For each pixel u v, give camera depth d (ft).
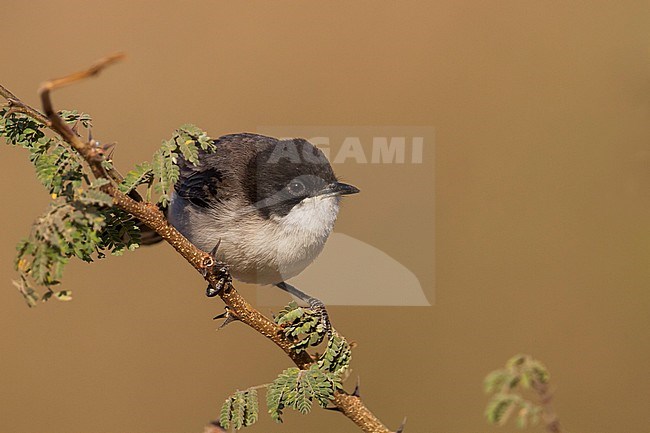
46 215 16.48
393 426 38.34
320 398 18.62
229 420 18.38
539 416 13.08
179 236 19.97
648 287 44.50
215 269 19.76
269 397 18.57
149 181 19.72
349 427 38.65
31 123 19.22
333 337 19.74
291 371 18.94
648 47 50.65
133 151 45.16
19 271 16.39
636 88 49.88
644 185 47.26
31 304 16.14
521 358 13.51
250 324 20.02
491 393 13.34
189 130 19.61
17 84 46.93
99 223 16.56
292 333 19.58
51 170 18.30
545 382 13.26
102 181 17.38
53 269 16.22
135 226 19.79
